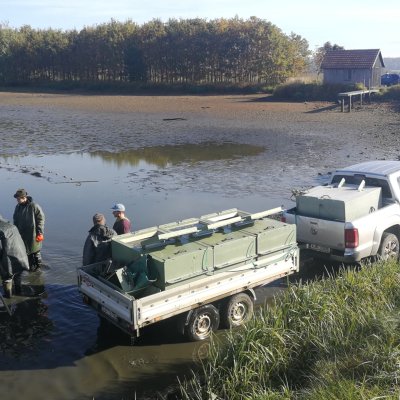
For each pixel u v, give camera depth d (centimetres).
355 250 930
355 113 3616
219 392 596
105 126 3297
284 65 6016
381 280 796
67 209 1462
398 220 1012
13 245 895
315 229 967
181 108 4206
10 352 728
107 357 712
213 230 798
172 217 1363
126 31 6625
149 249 745
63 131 3111
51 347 740
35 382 655
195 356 710
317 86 4594
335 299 738
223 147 2464
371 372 561
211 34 6188
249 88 5619
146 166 2075
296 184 1702
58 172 1983
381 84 5241
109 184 1772
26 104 4728
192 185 1733
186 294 722
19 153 2420
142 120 3553
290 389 587
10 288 900
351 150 2273
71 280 970
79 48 6781
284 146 2436
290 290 762
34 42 6994
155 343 747
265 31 5994
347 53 5069
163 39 6334
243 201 1513
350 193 992
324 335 658
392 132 2758
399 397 493
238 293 788
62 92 6053
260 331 659
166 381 654
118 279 714
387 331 626
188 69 6297
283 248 836
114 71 6606
